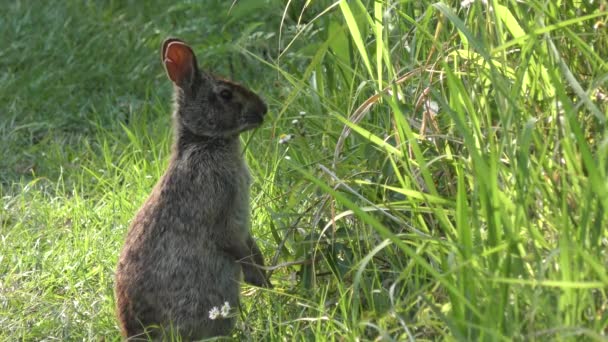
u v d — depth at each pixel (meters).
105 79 16.77
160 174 12.70
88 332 10.12
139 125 15.09
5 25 17.95
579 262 6.96
